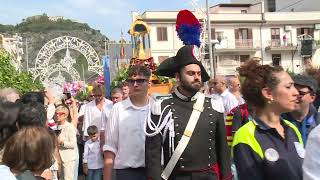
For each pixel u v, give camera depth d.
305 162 2.84
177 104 4.58
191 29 4.77
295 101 3.62
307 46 21.31
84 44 49.59
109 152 5.69
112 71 30.59
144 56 15.26
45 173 4.15
